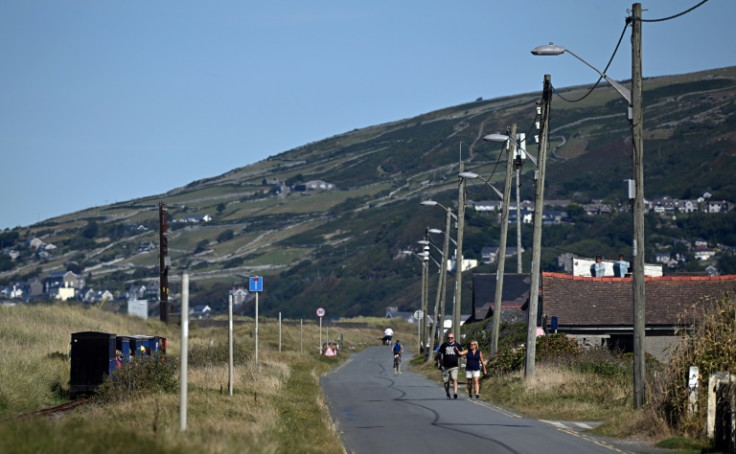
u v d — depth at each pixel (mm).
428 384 71312
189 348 84562
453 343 56625
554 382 51031
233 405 40812
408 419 43406
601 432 36531
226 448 25250
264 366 72750
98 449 22406
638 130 41875
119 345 61188
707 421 31594
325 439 33750
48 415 40250
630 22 41875
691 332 38594
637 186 41844
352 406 51094
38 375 54469
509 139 68188
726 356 35094
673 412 34969
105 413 35969
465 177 71750
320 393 57875
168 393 44844
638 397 41031
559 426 39719
